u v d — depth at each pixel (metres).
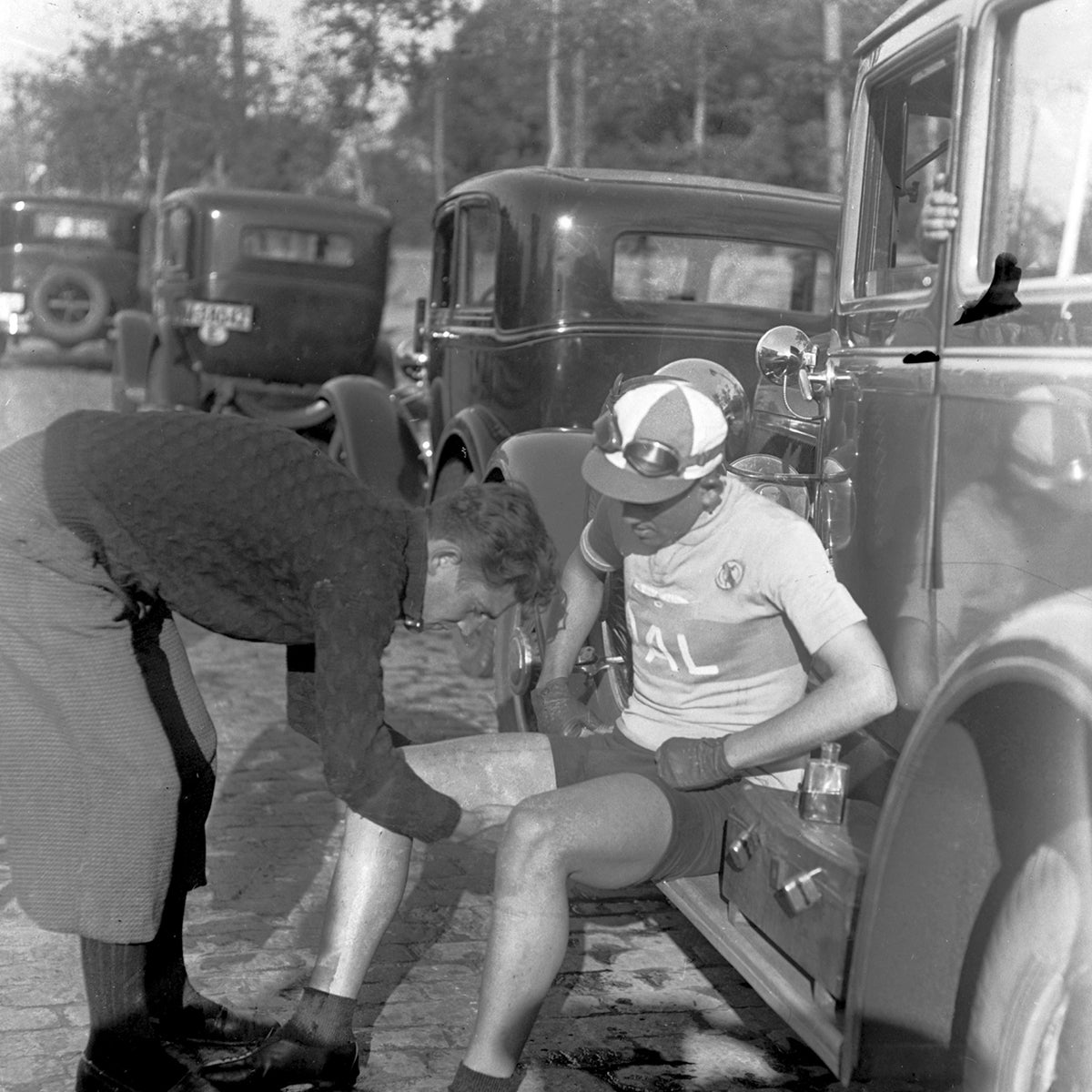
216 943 2.94
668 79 5.00
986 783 1.87
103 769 2.16
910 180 2.41
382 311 9.77
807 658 2.36
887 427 2.30
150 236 10.66
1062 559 1.83
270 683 4.92
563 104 5.71
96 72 7.14
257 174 10.30
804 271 4.79
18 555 2.12
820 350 2.59
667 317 4.66
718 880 2.41
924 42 2.22
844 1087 2.42
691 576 2.28
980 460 2.02
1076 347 1.82
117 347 10.05
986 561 2.00
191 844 2.41
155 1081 2.25
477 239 5.27
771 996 2.11
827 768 2.15
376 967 2.84
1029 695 1.80
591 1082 2.41
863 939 1.90
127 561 2.11
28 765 2.15
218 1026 2.47
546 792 2.20
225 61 7.34
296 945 2.94
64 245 10.39
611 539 2.67
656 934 3.05
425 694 4.88
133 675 2.20
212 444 2.09
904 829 1.88
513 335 4.80
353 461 5.91
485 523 2.07
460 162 9.54
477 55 6.98
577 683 2.99
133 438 2.11
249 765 4.05
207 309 9.39
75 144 9.08
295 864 3.36
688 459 2.18
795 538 2.21
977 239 2.06
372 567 2.05
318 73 7.83
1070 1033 1.76
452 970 2.84
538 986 2.11
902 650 2.26
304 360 9.58
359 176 11.32
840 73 4.62
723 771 2.19
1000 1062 1.83
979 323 2.03
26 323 10.18
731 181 4.88
